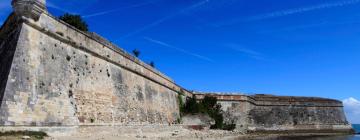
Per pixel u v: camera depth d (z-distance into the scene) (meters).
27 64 23.62
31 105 23.11
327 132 79.81
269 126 74.12
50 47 26.39
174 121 53.84
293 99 79.62
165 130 47.00
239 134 61.31
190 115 60.66
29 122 22.59
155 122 44.97
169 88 55.12
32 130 22.66
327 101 83.50
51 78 25.77
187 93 65.44
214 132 55.84
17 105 21.97
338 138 61.34
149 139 32.47
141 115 40.56
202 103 67.06
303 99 80.94
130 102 38.19
